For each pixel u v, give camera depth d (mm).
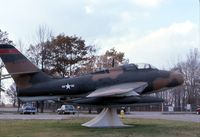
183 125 24422
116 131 20125
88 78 23000
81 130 20719
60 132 19562
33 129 21312
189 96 97812
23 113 59406
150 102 22391
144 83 23172
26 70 22766
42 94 22922
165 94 100875
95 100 22188
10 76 22859
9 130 20719
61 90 22797
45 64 73688
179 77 24062
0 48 22750
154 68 24125
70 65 75562
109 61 77250
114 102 22281
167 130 20703
